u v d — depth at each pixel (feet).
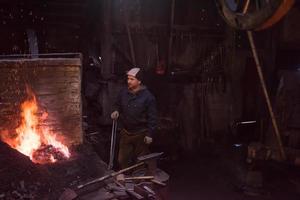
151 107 18.58
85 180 15.58
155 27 29.68
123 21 28.99
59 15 28.53
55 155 16.44
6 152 14.32
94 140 25.21
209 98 30.22
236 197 21.03
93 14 29.12
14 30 27.63
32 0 27.58
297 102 25.12
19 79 16.21
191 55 30.53
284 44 27.55
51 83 16.94
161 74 30.27
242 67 30.27
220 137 30.14
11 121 16.28
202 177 24.06
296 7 26.84
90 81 29.25
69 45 29.32
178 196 21.01
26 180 13.87
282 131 24.85
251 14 18.31
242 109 30.58
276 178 23.06
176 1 29.63
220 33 30.40
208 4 30.07
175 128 28.71
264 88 24.52
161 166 25.85
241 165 25.07
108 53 28.71
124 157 19.22
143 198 14.48
